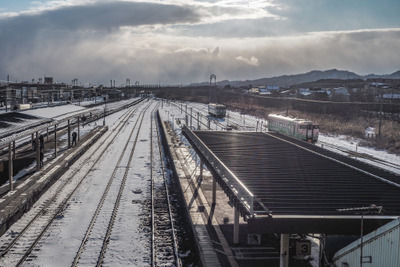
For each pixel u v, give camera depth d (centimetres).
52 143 4038
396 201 1201
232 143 2373
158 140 4778
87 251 1427
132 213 1902
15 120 2659
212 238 1550
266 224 1004
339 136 5034
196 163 3112
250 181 1407
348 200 1200
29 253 1404
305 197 1219
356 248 1010
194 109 10412
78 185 2430
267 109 8925
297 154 1994
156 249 1475
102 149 3938
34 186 2112
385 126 5291
